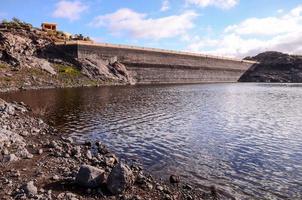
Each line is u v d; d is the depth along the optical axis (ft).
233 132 110.52
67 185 48.96
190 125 123.95
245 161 75.15
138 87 382.01
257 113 162.91
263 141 96.94
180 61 583.17
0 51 361.71
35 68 367.04
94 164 65.62
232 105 200.13
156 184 56.44
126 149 85.56
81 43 424.46
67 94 244.63
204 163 73.15
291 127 121.70
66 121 126.41
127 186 49.44
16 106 146.72
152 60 525.34
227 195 54.29
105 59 455.22
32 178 51.24
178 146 89.30
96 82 399.65
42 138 88.53
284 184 60.18
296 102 226.17
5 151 63.77
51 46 424.87
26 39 410.93
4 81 297.94
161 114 152.76
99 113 150.61
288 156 79.92
